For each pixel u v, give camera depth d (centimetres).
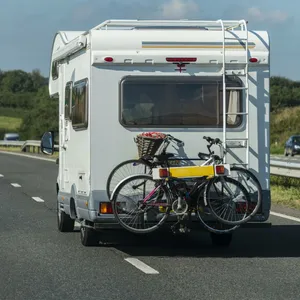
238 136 1353
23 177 3559
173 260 1362
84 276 1205
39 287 1121
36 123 11744
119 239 1625
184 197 1299
